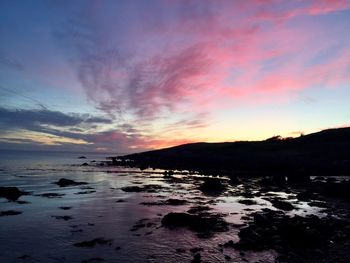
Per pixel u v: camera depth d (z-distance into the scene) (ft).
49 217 88.12
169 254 59.26
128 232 73.31
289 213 94.68
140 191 142.92
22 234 71.41
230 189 150.71
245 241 64.44
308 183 168.76
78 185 162.71
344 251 60.34
